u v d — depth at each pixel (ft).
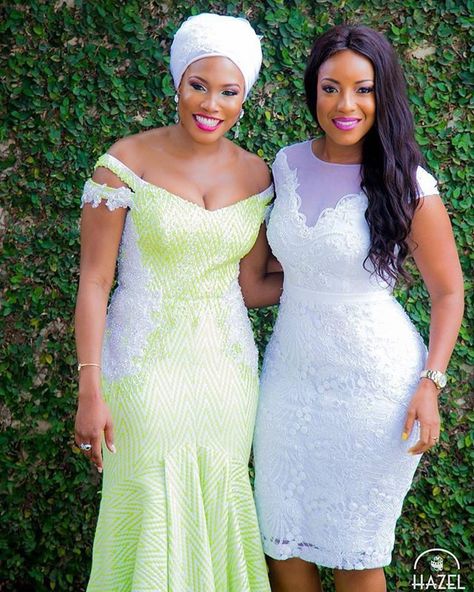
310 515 8.42
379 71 7.74
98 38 11.05
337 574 8.85
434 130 11.23
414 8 11.03
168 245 7.85
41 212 11.30
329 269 7.99
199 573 7.88
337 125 7.84
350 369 8.09
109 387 8.07
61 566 11.87
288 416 8.34
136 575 7.67
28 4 10.88
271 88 11.21
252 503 8.32
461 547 11.89
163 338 7.97
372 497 8.27
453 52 11.12
